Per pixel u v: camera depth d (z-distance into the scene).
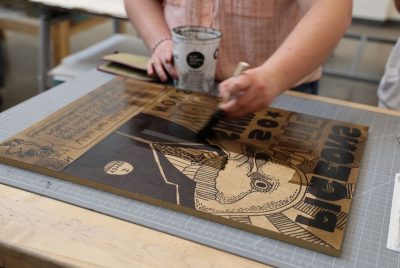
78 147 0.64
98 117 0.74
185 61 0.87
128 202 0.54
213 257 0.47
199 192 0.56
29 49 3.22
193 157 0.64
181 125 0.73
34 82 2.66
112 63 1.01
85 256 0.46
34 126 0.69
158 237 0.49
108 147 0.64
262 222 0.51
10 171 0.59
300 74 0.68
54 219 0.51
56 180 0.58
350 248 0.50
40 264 0.46
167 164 0.61
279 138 0.72
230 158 0.64
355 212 0.56
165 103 0.81
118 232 0.50
